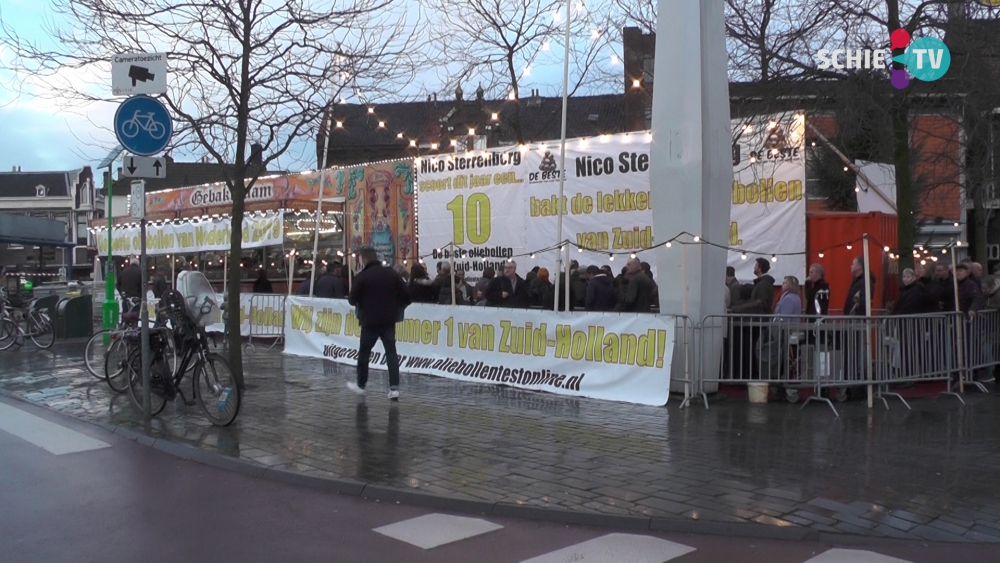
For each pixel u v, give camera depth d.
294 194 20.53
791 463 7.14
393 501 6.24
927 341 10.23
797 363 9.72
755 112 13.16
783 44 12.61
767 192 13.36
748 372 9.98
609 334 10.37
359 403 10.04
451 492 6.25
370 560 5.01
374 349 13.56
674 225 10.20
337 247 19.66
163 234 20.27
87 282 31.83
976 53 11.55
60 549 5.18
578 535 5.50
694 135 9.98
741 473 6.81
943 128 15.93
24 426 8.98
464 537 5.43
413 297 14.30
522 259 15.30
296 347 15.36
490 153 15.78
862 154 15.88
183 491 6.51
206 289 9.17
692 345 9.95
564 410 9.59
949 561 5.04
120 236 22.42
